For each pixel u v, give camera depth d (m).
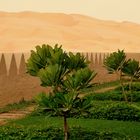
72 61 18.69
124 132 24.73
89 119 29.25
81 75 17.09
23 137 21.52
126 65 34.00
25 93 39.09
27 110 33.97
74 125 24.72
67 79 17.28
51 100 17.09
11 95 36.53
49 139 20.97
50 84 17.80
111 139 21.66
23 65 38.91
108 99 38.66
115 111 29.92
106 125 26.78
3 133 22.09
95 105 31.64
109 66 34.16
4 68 35.34
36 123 27.30
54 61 18.45
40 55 18.92
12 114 32.19
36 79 41.47
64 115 17.81
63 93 17.80
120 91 41.75
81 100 17.36
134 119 29.33
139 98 38.44
